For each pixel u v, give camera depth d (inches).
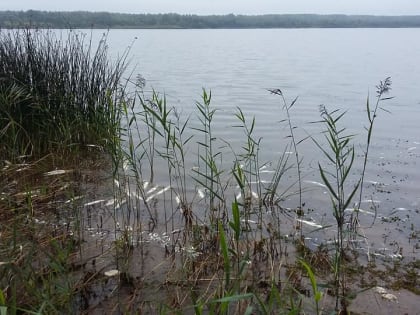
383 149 302.2
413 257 167.3
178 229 189.2
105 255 165.3
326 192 230.1
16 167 228.4
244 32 3467.0
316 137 332.8
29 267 135.2
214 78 666.2
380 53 1210.0
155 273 155.7
